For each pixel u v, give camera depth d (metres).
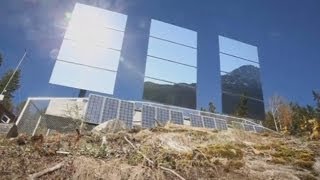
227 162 6.19
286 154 7.14
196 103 16.19
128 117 11.22
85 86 14.24
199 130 8.63
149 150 6.20
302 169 6.43
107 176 5.14
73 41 15.37
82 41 15.47
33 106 12.16
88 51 15.35
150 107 12.18
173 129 8.54
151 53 16.78
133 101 13.00
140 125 11.14
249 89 17.83
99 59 15.34
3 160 5.38
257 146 7.57
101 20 16.42
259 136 8.99
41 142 6.51
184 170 5.69
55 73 14.16
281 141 8.66
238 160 6.44
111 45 15.95
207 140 7.79
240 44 19.81
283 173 5.98
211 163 6.04
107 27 16.39
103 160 5.67
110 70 15.13
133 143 7.00
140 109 12.78
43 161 5.58
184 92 16.23
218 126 12.23
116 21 16.88
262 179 5.76
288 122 25.86
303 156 7.05
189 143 7.15
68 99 12.42
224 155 6.54
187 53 17.80
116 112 11.20
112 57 15.62
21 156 5.66
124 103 11.83
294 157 7.02
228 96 17.02
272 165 6.48
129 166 5.44
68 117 10.70
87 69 14.75
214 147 6.80
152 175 5.30
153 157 5.91
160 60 16.73
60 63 14.53
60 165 5.36
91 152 6.00
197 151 6.45
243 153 7.06
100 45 15.73
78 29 15.76
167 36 17.86
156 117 11.69
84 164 5.32
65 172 5.23
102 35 15.98
